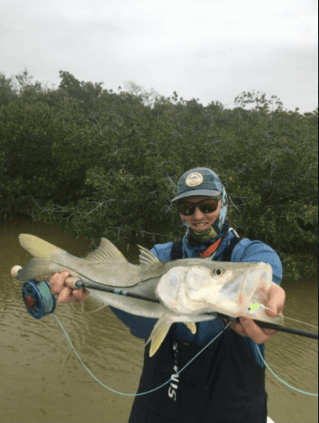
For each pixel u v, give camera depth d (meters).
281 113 19.02
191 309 1.41
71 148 19.20
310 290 12.07
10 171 20.17
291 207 13.02
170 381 1.78
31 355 6.06
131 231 14.64
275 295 1.29
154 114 21.38
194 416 1.73
